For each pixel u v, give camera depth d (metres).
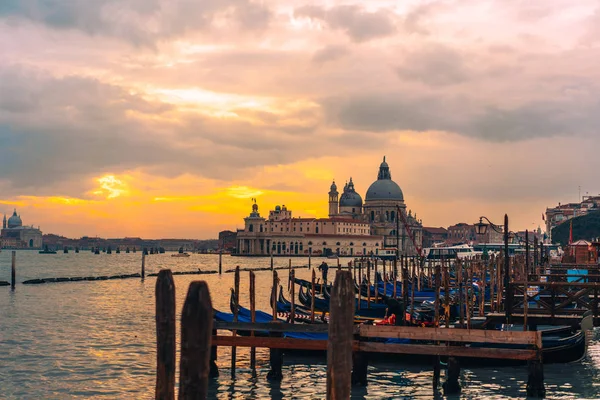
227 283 117.88
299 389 31.48
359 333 29.91
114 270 173.50
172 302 15.02
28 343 43.81
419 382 32.69
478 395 30.34
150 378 33.75
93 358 38.56
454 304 48.34
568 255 110.56
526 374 34.62
